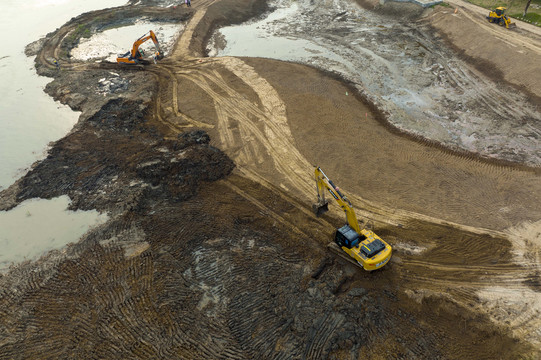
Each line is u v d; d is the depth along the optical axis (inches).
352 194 929.5
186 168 989.8
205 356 587.5
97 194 942.4
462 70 1449.3
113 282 706.8
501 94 1289.4
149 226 840.9
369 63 1542.8
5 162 1090.1
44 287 713.6
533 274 724.0
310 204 909.2
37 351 600.7
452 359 596.4
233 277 717.3
